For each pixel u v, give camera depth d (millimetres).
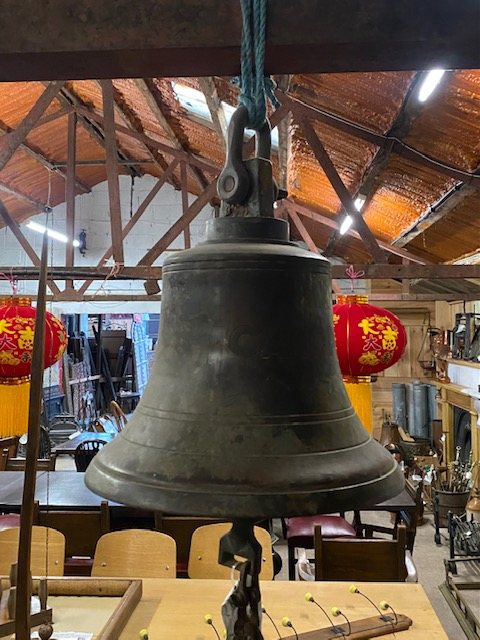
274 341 914
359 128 3818
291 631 2096
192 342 937
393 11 1155
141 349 14469
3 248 10258
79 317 12258
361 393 3121
